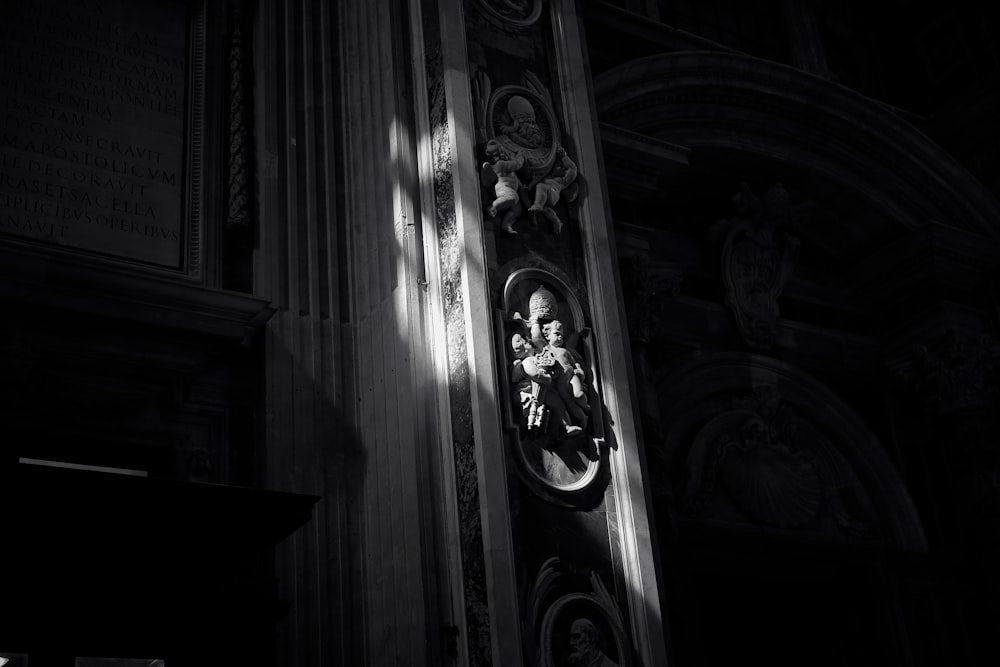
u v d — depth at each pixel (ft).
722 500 40.73
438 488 29.09
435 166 32.45
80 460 29.30
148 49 34.50
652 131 42.68
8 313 28.84
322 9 36.45
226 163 33.83
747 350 43.39
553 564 28.40
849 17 51.72
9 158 31.09
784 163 45.50
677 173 43.24
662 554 36.40
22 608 23.95
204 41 35.17
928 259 45.62
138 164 32.78
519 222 32.40
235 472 30.45
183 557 25.73
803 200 47.19
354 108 34.83
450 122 32.14
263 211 33.01
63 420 29.14
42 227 30.73
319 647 28.35
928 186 47.16
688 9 48.26
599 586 28.81
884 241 47.55
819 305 46.85
